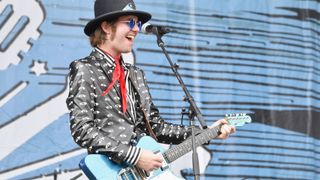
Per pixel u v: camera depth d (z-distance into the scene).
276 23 7.78
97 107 5.00
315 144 7.80
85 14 6.96
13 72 6.65
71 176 6.75
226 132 5.37
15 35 6.69
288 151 7.64
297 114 7.74
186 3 7.37
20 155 6.60
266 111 7.59
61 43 6.84
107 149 4.77
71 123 4.86
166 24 7.24
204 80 7.34
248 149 7.45
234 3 7.59
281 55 7.75
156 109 5.50
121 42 5.21
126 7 5.20
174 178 5.07
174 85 7.20
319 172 7.79
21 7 6.73
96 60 5.16
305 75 7.84
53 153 6.70
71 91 4.96
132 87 5.34
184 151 5.20
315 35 7.95
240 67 7.52
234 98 7.44
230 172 7.34
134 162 4.82
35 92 6.70
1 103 6.58
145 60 7.11
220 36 7.48
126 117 5.10
